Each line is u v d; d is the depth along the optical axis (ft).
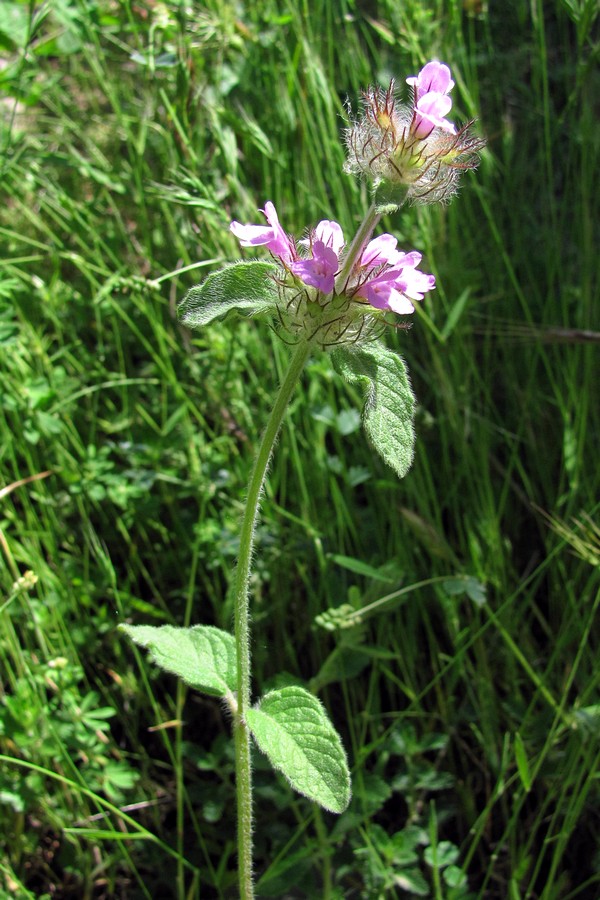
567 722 1.03
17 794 1.03
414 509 1.22
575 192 1.34
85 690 1.17
